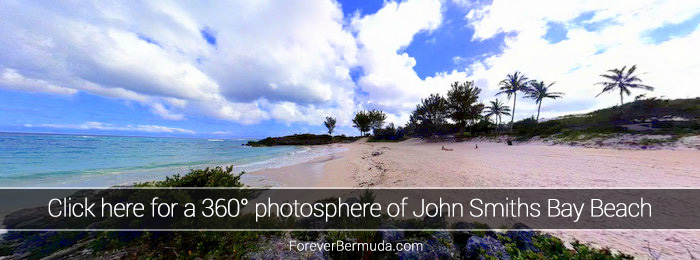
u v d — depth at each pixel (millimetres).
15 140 42719
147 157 22391
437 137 43781
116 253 3541
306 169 14281
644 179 7891
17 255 3436
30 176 11859
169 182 5277
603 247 3699
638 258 3365
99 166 15852
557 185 7539
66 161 17781
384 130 62875
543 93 41594
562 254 3406
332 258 3725
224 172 5816
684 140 15234
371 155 22078
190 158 22578
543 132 27500
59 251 3525
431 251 3633
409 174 10633
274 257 3521
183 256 3482
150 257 3467
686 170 8969
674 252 3508
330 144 61719
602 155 13938
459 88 40625
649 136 17688
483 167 11531
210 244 3832
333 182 10070
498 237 3859
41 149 26297
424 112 48562
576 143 20656
